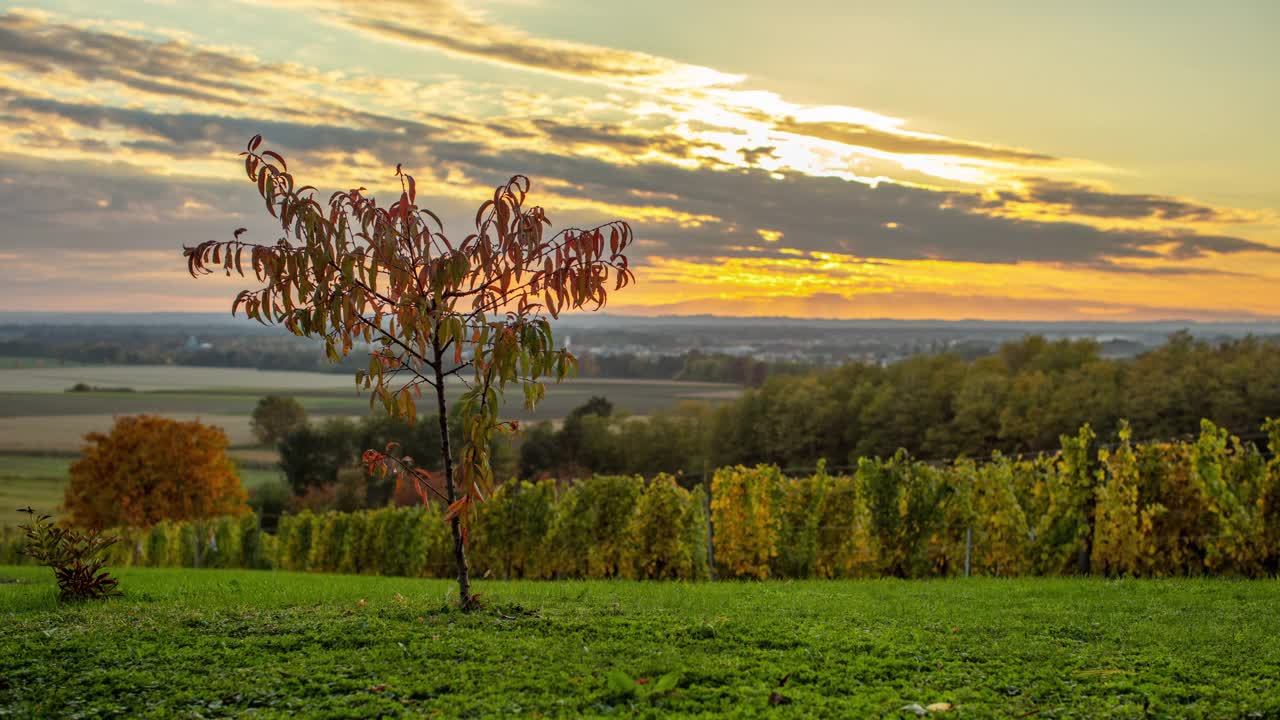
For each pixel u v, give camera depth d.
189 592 10.55
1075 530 13.76
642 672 5.78
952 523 14.47
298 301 7.24
